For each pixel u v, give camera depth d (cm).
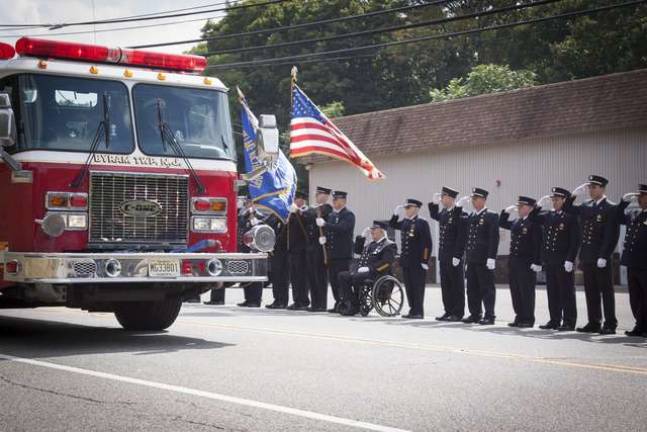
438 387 1046
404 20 6700
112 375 1096
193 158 1447
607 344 1548
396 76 6762
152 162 1413
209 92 1488
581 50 6056
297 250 2408
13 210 1349
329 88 6300
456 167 4469
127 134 1406
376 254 2208
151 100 1435
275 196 2248
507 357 1312
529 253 1955
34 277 1307
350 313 2198
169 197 1423
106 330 1659
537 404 958
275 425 841
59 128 1365
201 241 1430
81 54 1405
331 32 6384
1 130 1288
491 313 2017
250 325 1783
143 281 1352
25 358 1240
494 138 4275
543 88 4281
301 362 1223
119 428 826
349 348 1391
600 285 1825
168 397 962
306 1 6444
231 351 1333
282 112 6344
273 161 1495
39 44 1380
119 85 1417
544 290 3575
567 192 1906
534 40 6500
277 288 2464
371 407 927
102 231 1370
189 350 1340
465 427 848
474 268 2034
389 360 1257
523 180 4231
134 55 1444
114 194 1382
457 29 6831
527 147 4219
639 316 1747
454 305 2116
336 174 4966
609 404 964
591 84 4138
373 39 6519
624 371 1189
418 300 2184
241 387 1025
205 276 1402
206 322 1845
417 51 6675
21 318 1920
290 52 6394
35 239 1334
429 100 6812
